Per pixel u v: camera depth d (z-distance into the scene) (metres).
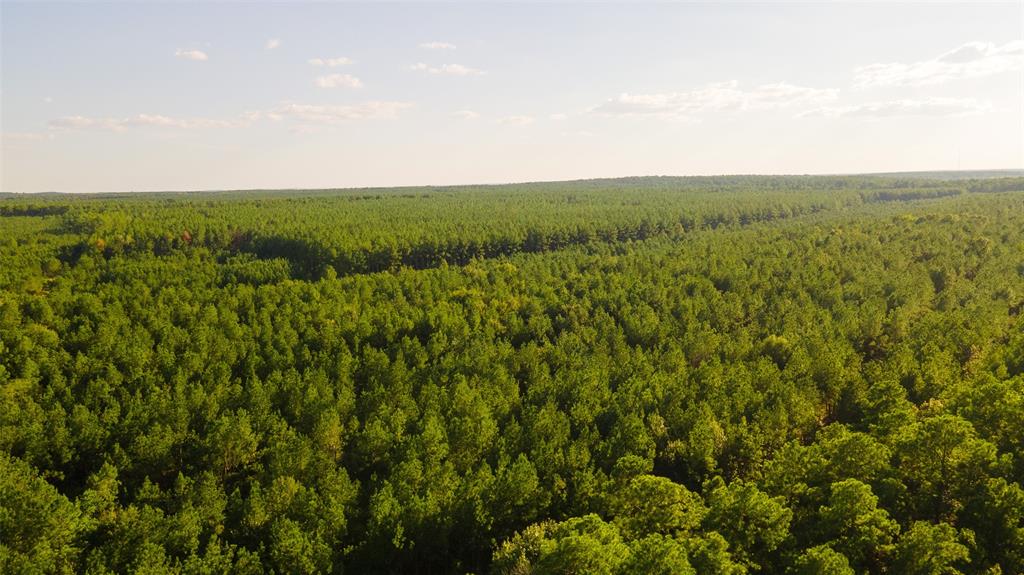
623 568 42.91
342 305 129.75
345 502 63.91
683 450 73.06
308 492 62.97
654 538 43.75
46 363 95.06
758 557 49.38
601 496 61.12
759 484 60.16
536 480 63.69
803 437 79.25
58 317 119.94
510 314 127.62
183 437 78.06
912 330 108.31
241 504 64.00
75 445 76.00
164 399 82.00
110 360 99.25
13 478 62.53
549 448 70.06
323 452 72.31
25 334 107.19
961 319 105.38
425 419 77.94
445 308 128.38
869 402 77.69
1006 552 48.56
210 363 100.44
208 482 63.97
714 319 121.56
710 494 59.06
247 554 54.66
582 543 43.38
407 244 196.50
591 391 85.94
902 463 58.09
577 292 145.12
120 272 161.12
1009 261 142.88
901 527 52.16
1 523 53.50
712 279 151.12
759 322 120.88
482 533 62.44
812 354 96.38
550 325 122.56
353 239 190.25
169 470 76.88
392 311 126.50
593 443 74.50
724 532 49.97
